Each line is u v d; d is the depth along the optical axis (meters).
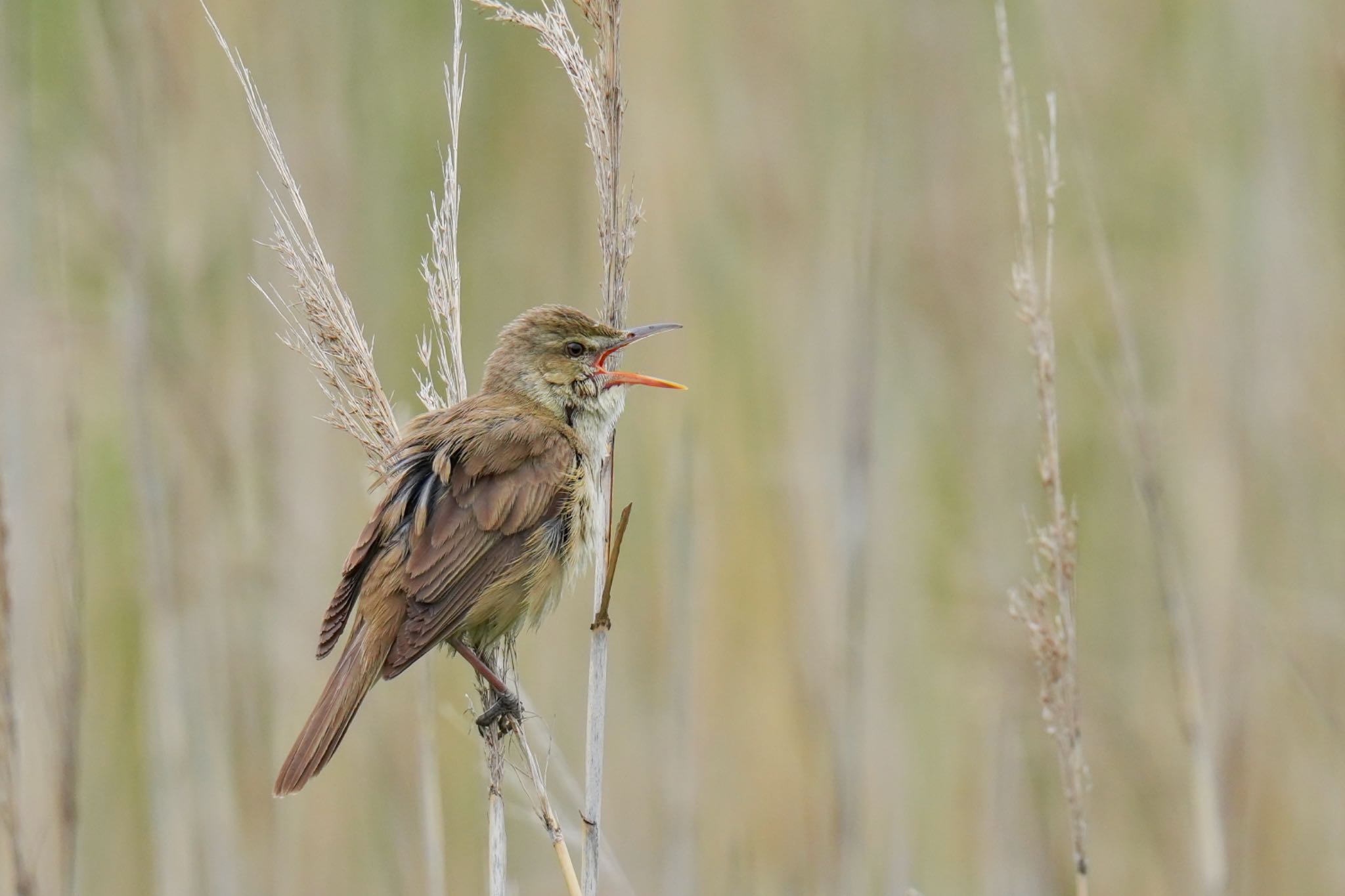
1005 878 11.59
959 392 13.36
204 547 11.50
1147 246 13.37
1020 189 7.41
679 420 12.76
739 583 12.34
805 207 13.68
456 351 8.17
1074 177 13.48
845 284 13.39
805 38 13.95
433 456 7.98
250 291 12.12
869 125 13.03
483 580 7.83
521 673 12.48
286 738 11.62
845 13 14.04
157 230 11.84
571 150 13.48
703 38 13.77
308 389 12.16
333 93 12.84
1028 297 7.41
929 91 13.96
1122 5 13.76
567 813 9.62
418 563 7.68
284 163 7.52
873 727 11.98
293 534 11.88
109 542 11.59
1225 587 11.97
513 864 11.60
